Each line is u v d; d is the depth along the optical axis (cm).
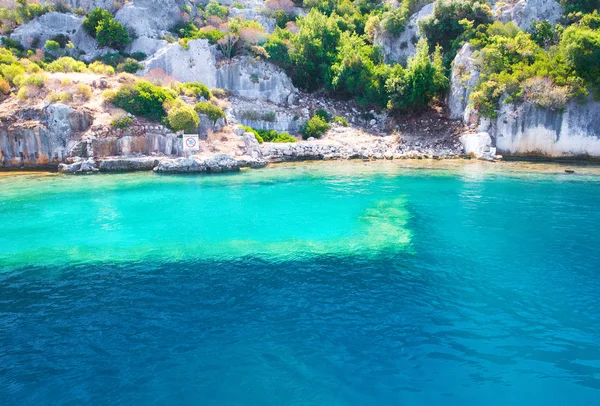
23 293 1179
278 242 1611
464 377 809
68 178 3031
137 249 1539
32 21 6169
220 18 7238
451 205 2184
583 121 3912
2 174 3203
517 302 1105
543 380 799
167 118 3681
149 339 945
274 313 1059
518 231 1722
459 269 1330
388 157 4125
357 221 1895
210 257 1457
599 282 1223
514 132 4150
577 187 2644
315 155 4144
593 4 5103
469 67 4706
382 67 5266
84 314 1059
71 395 763
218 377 810
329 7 7806
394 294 1158
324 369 834
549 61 4222
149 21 6312
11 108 3578
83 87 3741
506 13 5366
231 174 3222
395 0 7206
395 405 736
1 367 844
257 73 5316
